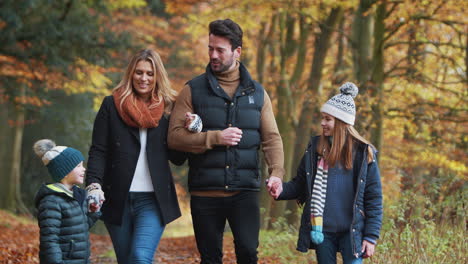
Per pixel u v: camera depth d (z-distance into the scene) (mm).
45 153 6082
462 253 8172
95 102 26328
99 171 6621
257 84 6793
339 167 6168
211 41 6613
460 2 16766
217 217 6656
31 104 24906
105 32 22516
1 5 18828
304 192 6633
